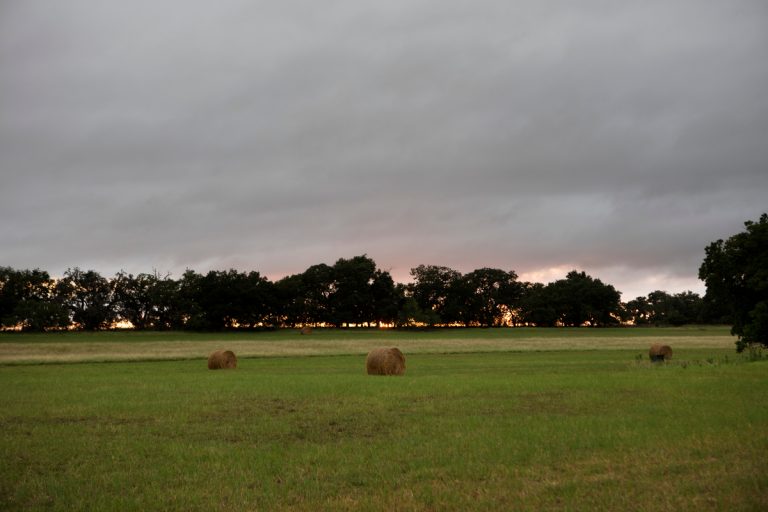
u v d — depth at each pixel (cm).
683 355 4797
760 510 817
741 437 1241
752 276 3944
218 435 1372
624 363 3884
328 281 15625
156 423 1526
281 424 1483
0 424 1533
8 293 13275
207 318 13012
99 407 1797
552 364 3850
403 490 940
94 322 14162
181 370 3594
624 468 1040
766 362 3192
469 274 18162
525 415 1570
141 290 14562
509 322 18250
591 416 1523
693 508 831
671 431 1310
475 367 3619
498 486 953
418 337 10088
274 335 11006
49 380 2812
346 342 7906
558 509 844
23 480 1026
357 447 1222
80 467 1100
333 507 873
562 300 16125
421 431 1378
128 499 918
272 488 966
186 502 905
